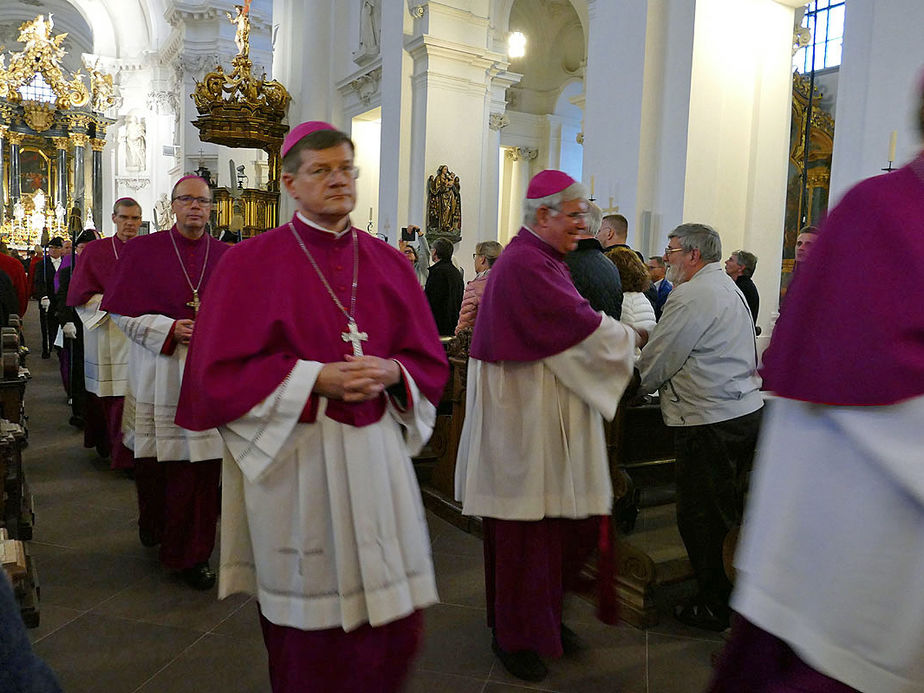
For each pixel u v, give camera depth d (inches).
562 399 106.0
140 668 109.2
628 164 305.6
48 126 1135.0
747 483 142.0
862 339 42.7
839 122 225.5
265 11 973.2
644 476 161.6
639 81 300.7
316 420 72.6
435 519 181.9
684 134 291.9
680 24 293.0
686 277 125.2
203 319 76.0
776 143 308.7
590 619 128.8
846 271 44.1
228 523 79.9
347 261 78.7
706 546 122.6
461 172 487.5
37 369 387.2
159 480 150.0
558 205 101.5
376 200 639.1
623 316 138.1
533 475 104.7
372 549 73.1
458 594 138.3
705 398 119.9
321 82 636.7
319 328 75.0
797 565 47.4
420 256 390.6
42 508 181.5
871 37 215.5
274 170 498.3
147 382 139.6
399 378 76.4
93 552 154.3
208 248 145.2
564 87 754.8
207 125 467.8
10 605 38.1
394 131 496.1
